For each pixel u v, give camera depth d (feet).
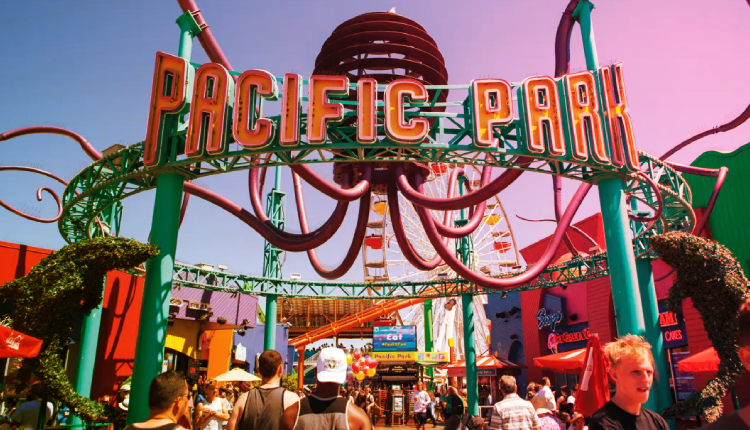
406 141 47.50
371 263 131.64
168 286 47.52
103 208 62.54
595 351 24.16
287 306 198.49
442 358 121.19
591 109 50.70
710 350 52.49
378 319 141.49
